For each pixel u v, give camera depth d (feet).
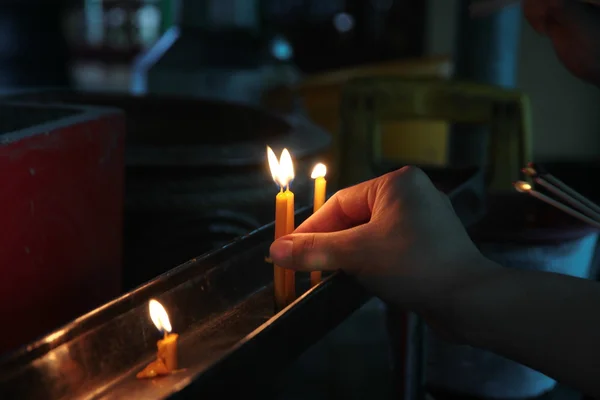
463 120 5.92
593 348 2.53
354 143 6.08
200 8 10.31
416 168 2.80
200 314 2.72
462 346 3.58
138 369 2.54
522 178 5.66
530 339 2.59
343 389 4.78
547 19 3.67
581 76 3.65
